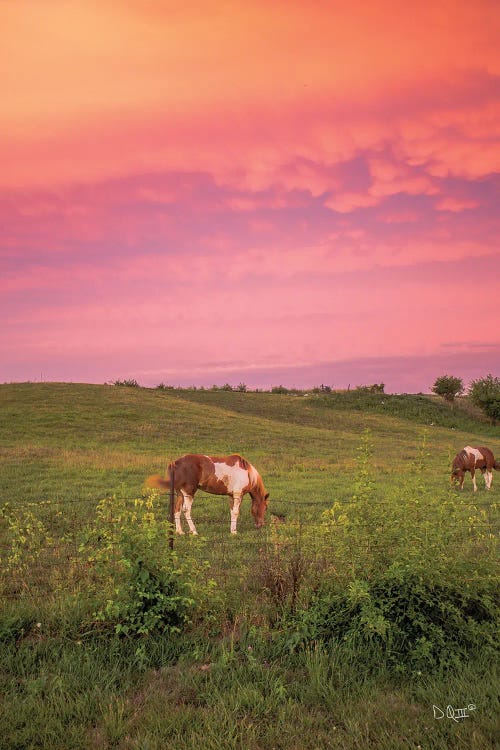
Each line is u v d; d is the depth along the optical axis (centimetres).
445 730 464
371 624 585
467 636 600
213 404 5650
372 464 2580
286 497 1789
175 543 858
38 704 505
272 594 728
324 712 507
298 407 5647
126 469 2227
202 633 650
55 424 3459
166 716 488
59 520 1285
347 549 708
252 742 457
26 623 670
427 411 5553
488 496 1995
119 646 614
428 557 652
